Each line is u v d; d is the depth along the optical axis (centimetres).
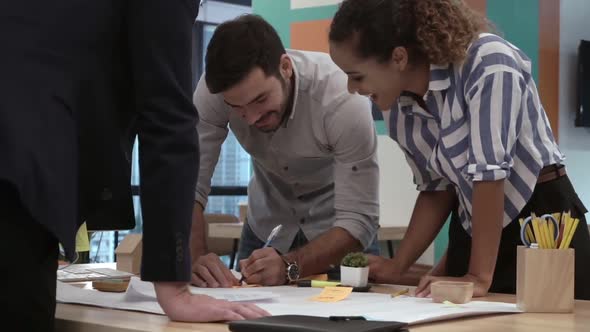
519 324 119
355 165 215
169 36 112
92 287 171
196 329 109
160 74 111
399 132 190
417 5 166
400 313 122
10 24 102
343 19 172
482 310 127
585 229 188
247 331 101
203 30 706
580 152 463
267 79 189
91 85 108
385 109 180
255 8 481
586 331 112
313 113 217
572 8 452
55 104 103
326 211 243
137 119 118
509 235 180
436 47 164
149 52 111
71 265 214
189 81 115
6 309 100
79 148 108
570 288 133
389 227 398
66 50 105
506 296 161
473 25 169
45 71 103
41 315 103
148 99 112
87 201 111
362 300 146
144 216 111
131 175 118
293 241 248
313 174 237
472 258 165
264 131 207
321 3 456
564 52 451
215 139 226
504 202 178
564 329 114
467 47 166
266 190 251
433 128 181
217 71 184
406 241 195
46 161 100
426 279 158
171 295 116
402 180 439
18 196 99
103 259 585
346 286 170
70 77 105
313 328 96
